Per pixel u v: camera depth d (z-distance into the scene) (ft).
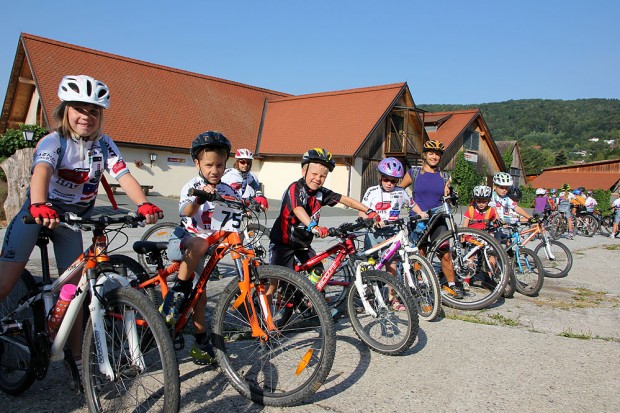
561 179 154.20
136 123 73.15
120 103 74.59
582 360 13.11
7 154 54.54
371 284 13.70
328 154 13.42
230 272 22.06
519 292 21.68
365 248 17.22
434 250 18.84
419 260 16.38
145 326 8.75
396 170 16.89
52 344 9.47
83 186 10.41
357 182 78.84
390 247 16.11
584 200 54.60
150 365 9.50
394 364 12.49
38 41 72.33
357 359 12.77
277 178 84.58
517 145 139.54
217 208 11.25
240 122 87.51
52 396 10.28
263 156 84.17
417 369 12.19
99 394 9.08
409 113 87.40
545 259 27.99
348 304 13.99
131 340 8.77
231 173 19.93
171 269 11.32
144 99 78.18
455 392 10.96
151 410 9.05
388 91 85.20
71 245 10.63
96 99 9.58
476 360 12.89
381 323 13.93
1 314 10.89
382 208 17.22
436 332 15.12
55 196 10.21
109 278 9.04
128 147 70.18
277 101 95.04
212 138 10.89
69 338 10.02
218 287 19.51
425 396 10.72
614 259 34.17
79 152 9.93
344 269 15.74
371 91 87.20
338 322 15.88
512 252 21.61
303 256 14.79
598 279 26.11
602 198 122.01
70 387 10.41
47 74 68.80
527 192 134.51
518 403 10.52
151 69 84.64
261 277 10.52
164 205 58.90
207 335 11.91
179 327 10.82
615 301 20.77
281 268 10.38
